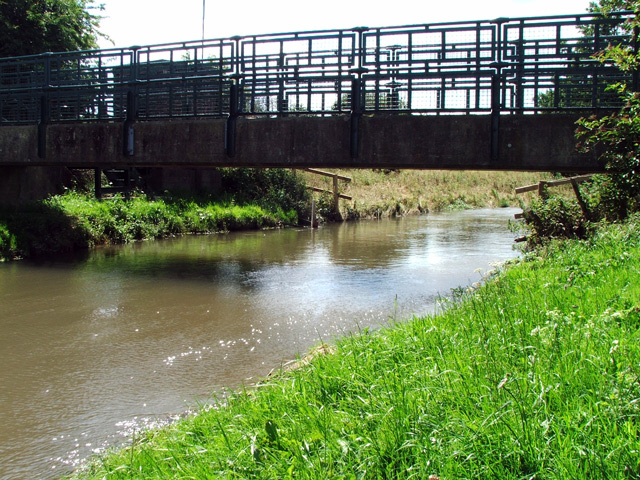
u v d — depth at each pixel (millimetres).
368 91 13172
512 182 50656
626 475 3004
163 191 25516
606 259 8320
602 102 12102
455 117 12578
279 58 13758
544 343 4840
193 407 6242
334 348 7145
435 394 4289
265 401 5059
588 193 13938
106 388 6918
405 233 23984
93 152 15930
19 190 19875
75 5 30156
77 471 4988
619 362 4215
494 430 3551
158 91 16500
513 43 12008
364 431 4016
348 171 40812
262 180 29719
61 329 9391
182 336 9016
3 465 5180
